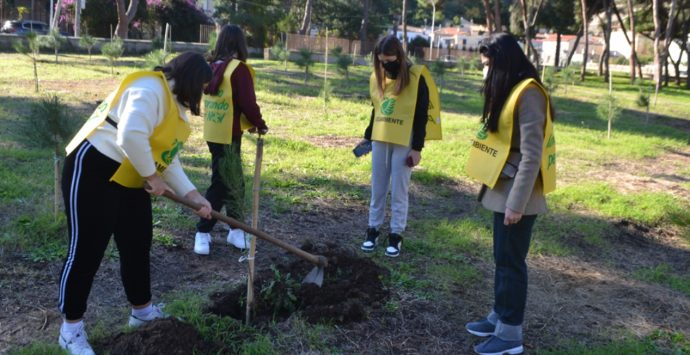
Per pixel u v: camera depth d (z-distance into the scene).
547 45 85.88
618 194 8.14
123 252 3.31
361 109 14.31
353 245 5.31
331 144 9.91
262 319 3.71
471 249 5.45
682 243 6.60
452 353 3.60
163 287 4.12
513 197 3.21
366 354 3.49
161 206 5.68
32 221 4.91
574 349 3.74
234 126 4.54
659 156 11.84
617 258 5.80
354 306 3.83
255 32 36.50
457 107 17.02
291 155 8.74
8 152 7.22
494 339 3.56
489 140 3.41
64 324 3.13
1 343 3.29
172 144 3.10
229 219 3.35
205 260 4.66
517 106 3.22
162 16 36.41
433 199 7.30
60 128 4.69
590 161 10.67
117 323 3.58
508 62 3.26
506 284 3.48
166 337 3.19
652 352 3.83
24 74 15.36
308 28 43.19
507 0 59.59
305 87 17.80
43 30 34.00
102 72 17.08
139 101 2.84
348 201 6.73
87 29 33.91
